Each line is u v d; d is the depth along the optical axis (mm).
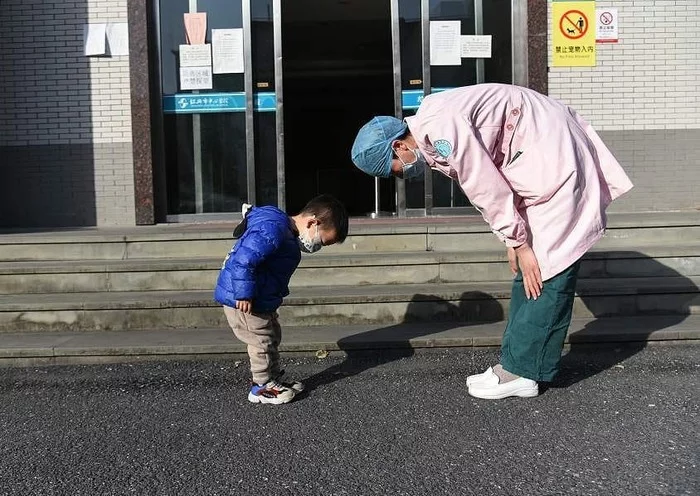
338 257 5293
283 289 3615
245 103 7348
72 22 7059
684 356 4219
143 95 7062
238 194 7438
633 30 7109
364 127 3469
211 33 7309
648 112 7152
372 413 3457
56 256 5660
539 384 3816
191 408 3590
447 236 5703
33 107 7129
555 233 3318
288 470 2846
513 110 3332
